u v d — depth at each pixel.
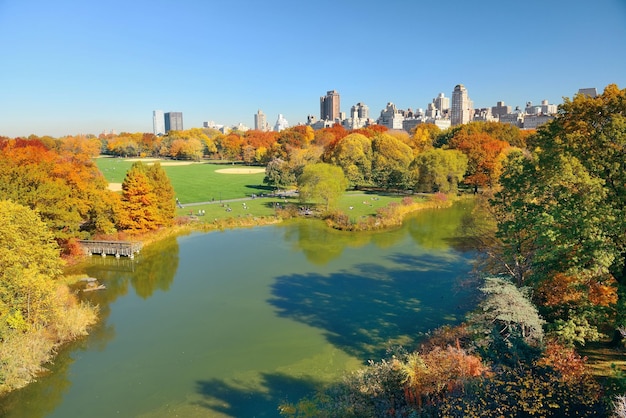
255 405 23.17
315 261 49.00
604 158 24.80
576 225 23.03
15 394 24.33
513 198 30.59
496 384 17.33
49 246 32.53
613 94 27.02
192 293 39.50
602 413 15.86
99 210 51.19
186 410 22.88
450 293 38.41
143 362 27.69
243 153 184.25
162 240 58.53
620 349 23.80
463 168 92.56
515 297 22.05
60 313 30.72
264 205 81.38
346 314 34.62
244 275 44.38
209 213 73.75
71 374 26.30
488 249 36.59
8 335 26.52
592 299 25.17
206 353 28.80
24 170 43.66
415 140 145.12
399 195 94.06
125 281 42.78
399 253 51.94
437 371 18.98
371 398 19.47
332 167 78.81
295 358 28.03
